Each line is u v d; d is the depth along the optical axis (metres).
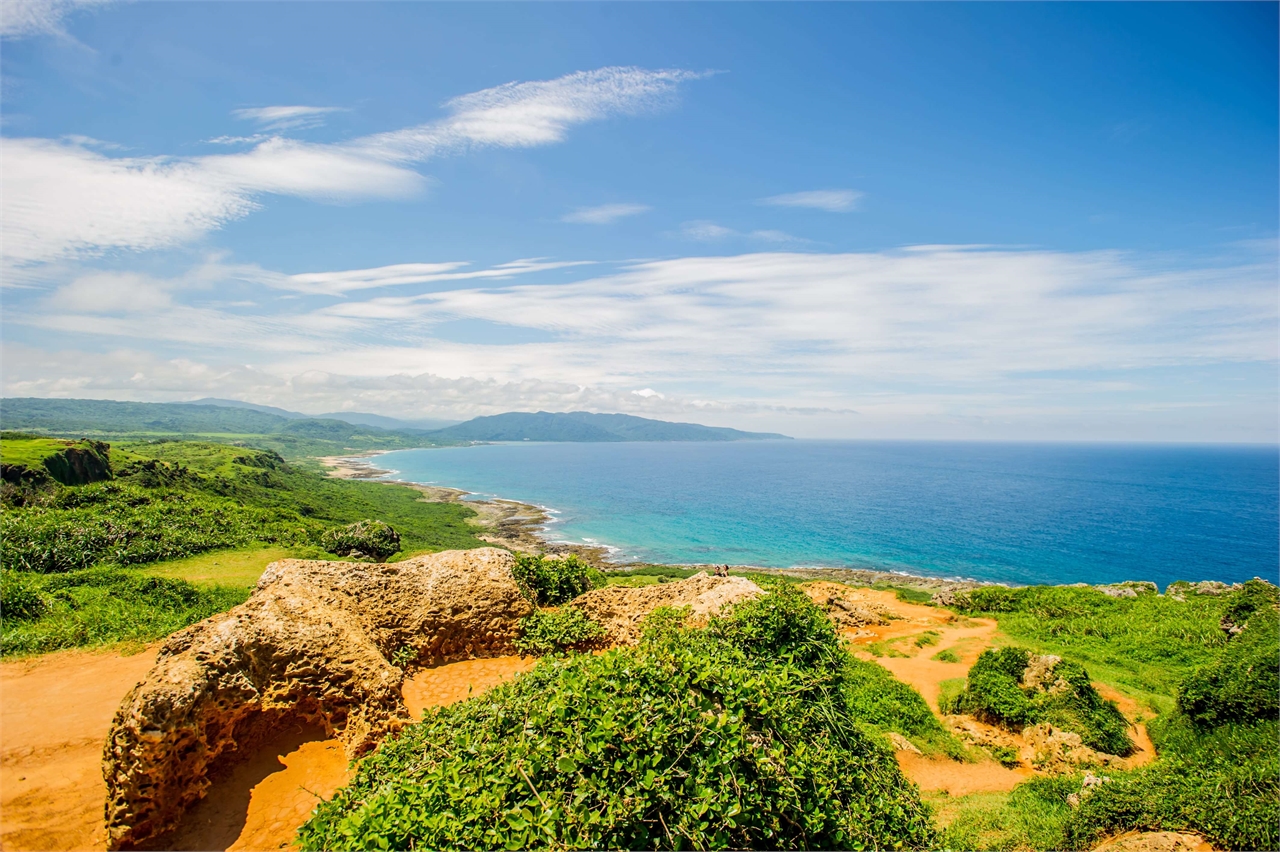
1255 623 19.52
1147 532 79.19
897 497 121.38
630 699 5.82
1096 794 10.23
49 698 11.38
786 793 5.47
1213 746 12.70
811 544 69.75
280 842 7.17
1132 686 17.75
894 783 7.45
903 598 32.41
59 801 8.12
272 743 8.80
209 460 65.12
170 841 7.16
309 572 11.86
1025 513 97.50
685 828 4.86
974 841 9.82
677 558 61.72
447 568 13.21
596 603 14.17
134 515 26.02
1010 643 22.67
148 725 7.14
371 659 9.51
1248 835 7.77
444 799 5.30
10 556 19.22
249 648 8.80
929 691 18.03
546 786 5.20
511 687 7.46
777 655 9.89
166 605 17.17
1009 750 14.34
